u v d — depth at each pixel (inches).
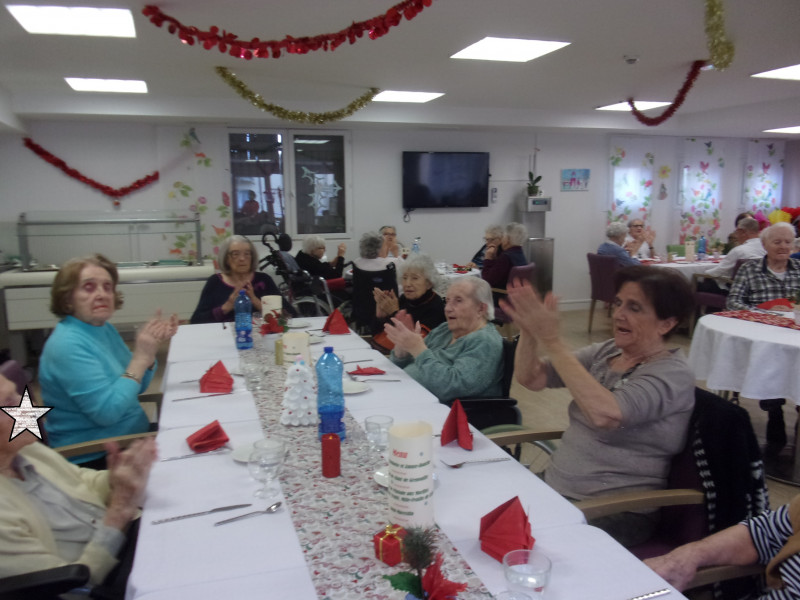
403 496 40.6
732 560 49.5
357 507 46.5
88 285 74.9
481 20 127.0
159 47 142.6
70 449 67.2
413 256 117.2
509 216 277.0
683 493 55.6
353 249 255.9
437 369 83.0
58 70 164.2
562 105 236.5
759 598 48.2
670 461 60.2
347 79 183.8
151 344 77.0
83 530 54.1
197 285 200.8
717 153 304.8
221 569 38.4
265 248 243.4
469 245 272.8
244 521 44.6
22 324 184.5
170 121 220.8
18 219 207.9
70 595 44.8
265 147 238.5
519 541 38.5
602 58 161.2
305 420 64.9
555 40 143.4
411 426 42.2
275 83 188.2
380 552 38.9
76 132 217.9
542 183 278.5
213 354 99.7
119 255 212.5
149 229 214.4
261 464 48.2
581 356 70.9
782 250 134.0
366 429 57.6
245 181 238.1
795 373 99.5
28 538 45.7
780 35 141.6
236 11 120.4
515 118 245.4
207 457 56.7
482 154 264.1
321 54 153.2
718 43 127.9
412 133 257.1
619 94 213.3
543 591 33.9
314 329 121.2
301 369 65.7
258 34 137.2
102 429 74.7
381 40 141.2
